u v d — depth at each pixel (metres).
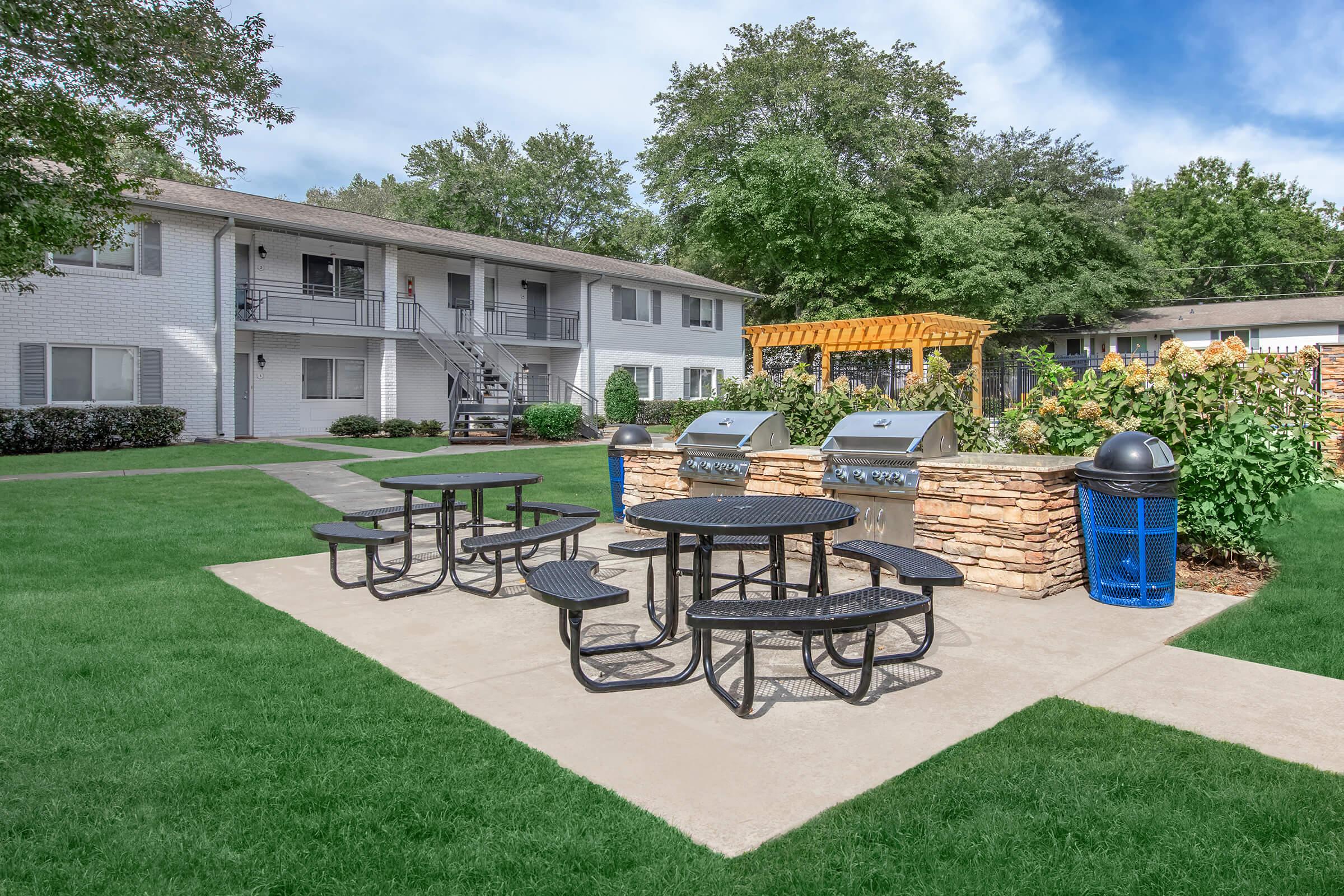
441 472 13.41
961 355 26.45
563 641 4.16
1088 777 2.74
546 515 9.24
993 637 4.38
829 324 18.28
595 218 46.00
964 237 30.77
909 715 3.33
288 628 4.64
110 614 4.92
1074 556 5.45
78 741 3.09
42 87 10.22
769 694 3.61
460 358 23.47
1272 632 4.33
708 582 4.11
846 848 2.33
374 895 2.15
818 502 4.54
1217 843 2.33
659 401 28.41
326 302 22.17
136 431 17.59
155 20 10.61
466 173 41.38
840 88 30.44
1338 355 10.38
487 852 2.34
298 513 9.20
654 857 2.30
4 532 7.75
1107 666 3.88
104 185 11.10
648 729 3.23
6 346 16.72
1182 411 5.82
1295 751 2.92
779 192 30.02
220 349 19.36
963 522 5.46
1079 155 39.09
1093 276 36.53
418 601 5.33
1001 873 2.21
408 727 3.23
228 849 2.36
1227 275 51.03
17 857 2.32
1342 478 10.19
